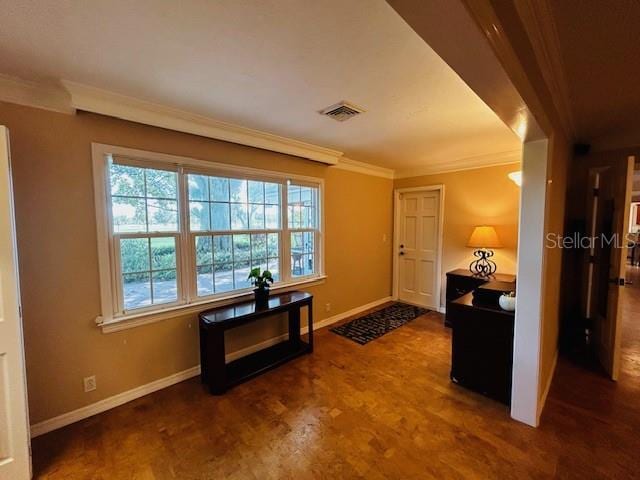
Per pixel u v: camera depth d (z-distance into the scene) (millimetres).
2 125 1612
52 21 1250
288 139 3018
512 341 2141
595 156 3209
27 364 1889
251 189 3043
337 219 3969
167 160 2396
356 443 1833
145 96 2023
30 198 1871
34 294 1903
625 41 1468
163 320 2449
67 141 1975
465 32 831
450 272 3877
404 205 4820
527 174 1925
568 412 2096
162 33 1346
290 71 1690
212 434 1924
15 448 1566
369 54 1521
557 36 1436
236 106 2197
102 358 2166
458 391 2379
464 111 2277
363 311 4434
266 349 3119
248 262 3053
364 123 2559
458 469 1633
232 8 1179
